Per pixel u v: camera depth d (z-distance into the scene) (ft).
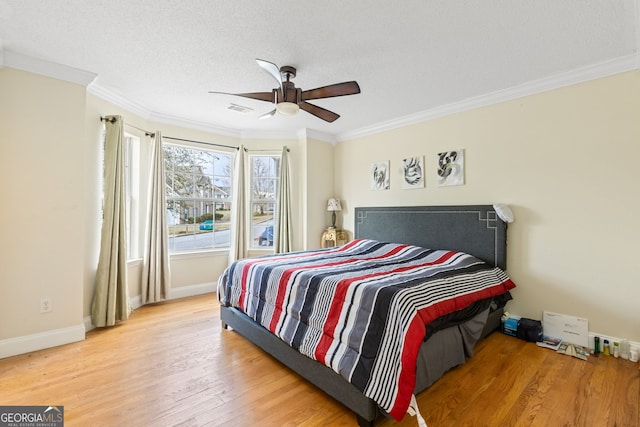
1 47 7.55
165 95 10.71
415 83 9.52
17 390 6.44
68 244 8.80
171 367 7.50
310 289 7.24
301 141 15.33
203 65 8.48
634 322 7.88
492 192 10.41
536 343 8.81
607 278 8.24
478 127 10.77
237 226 14.84
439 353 6.52
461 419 5.61
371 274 7.59
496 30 6.73
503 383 6.79
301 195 15.40
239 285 9.45
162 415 5.71
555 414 5.75
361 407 5.47
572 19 6.33
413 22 6.46
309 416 5.79
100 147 10.16
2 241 7.84
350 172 15.39
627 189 7.97
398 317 5.62
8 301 7.91
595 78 8.39
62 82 8.66
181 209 13.92
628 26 6.56
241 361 7.87
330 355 6.10
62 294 8.69
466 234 10.77
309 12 6.15
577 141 8.70
